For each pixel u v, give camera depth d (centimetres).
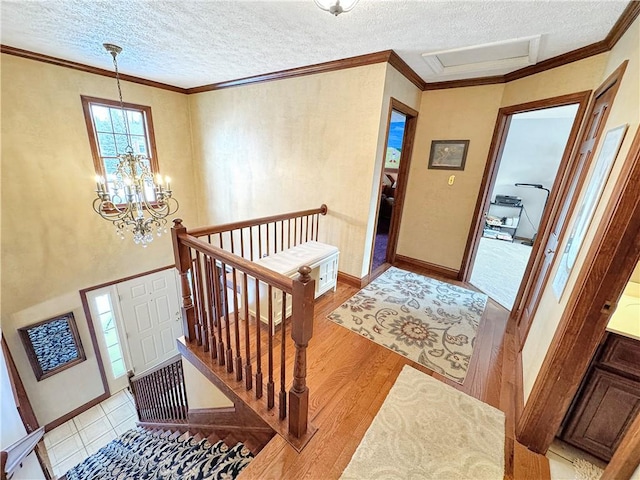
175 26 215
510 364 212
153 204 420
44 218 320
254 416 164
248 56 276
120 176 275
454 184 349
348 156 299
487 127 315
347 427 154
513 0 161
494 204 639
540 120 572
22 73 283
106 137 362
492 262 455
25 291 317
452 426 157
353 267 327
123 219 283
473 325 262
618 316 132
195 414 232
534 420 140
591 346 120
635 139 102
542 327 176
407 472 132
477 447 145
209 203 474
